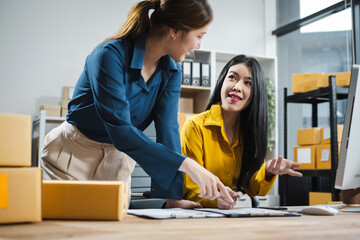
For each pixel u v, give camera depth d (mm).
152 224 736
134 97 1226
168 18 1168
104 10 4465
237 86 1522
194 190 1444
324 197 3258
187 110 4559
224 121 1607
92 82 1073
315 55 4688
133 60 1152
